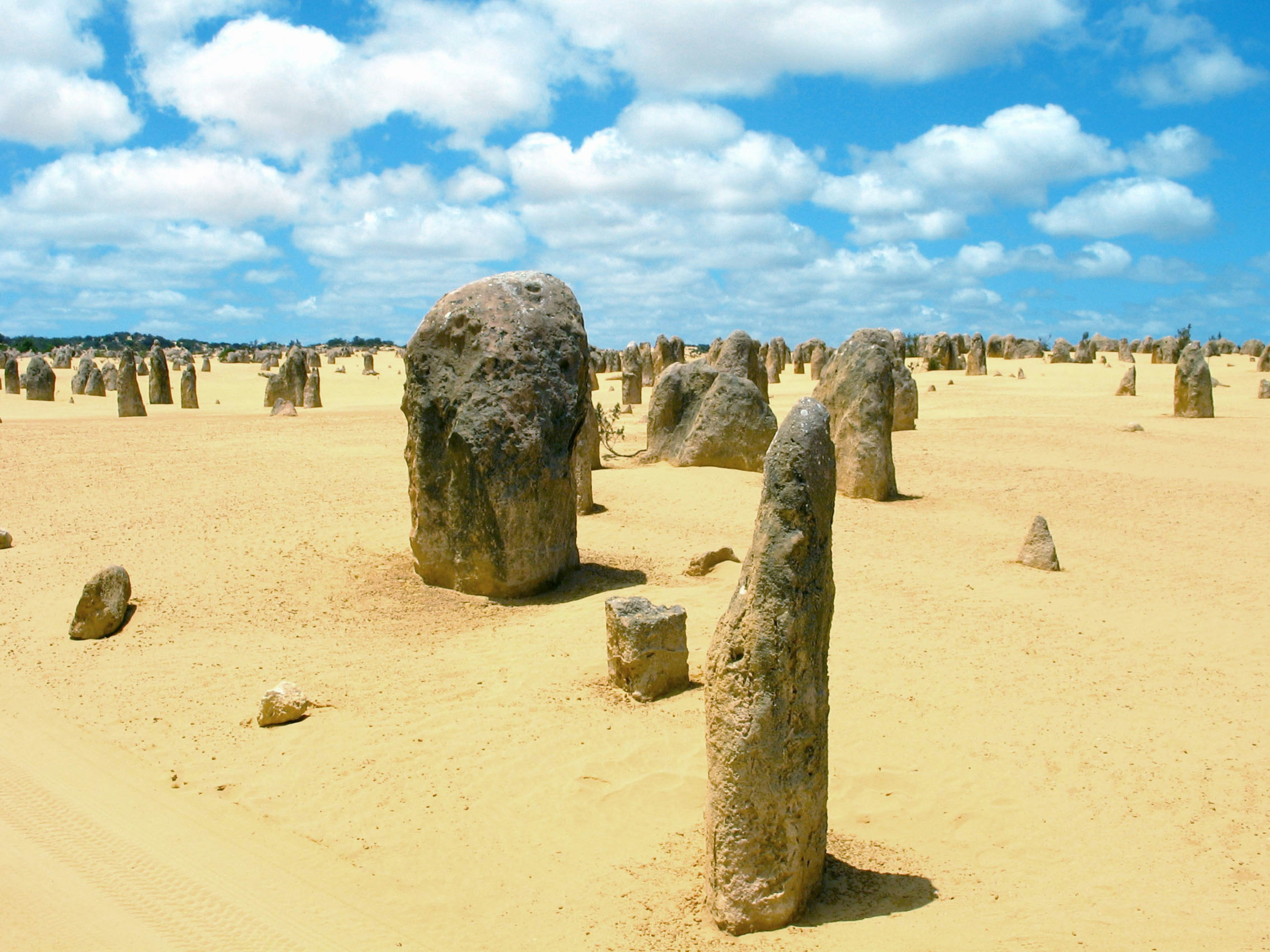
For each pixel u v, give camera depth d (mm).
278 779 7543
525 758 7738
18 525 15766
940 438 25828
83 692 9289
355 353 91562
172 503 17047
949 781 7227
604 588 12023
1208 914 5414
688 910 5680
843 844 6395
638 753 7734
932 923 5352
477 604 11656
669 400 21891
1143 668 9562
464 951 5465
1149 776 7254
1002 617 11109
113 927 5695
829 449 5625
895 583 12523
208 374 56594
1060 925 5305
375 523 15359
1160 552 14750
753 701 5348
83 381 41156
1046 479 20344
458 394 11805
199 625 10984
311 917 5801
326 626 10984
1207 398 28500
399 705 8812
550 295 12492
